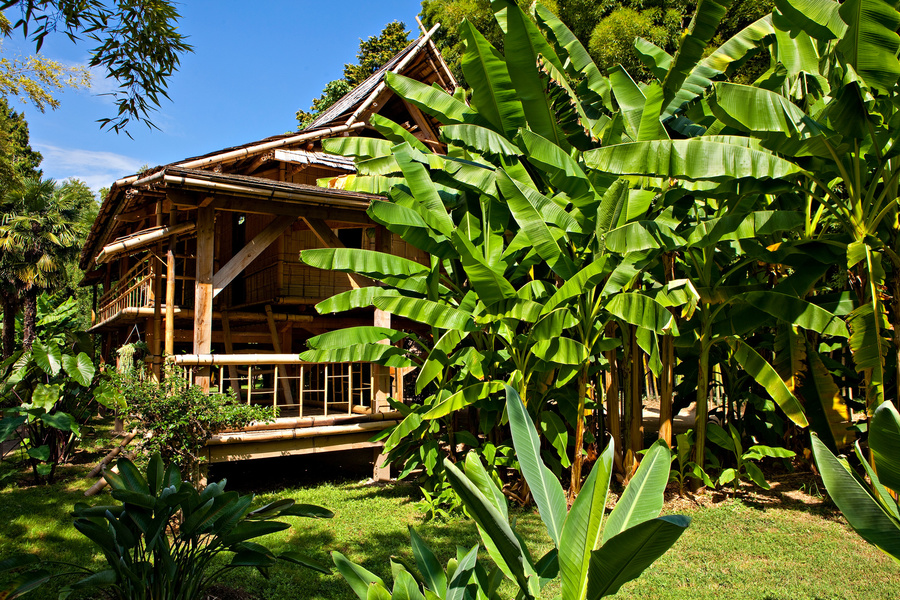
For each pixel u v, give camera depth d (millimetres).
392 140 8039
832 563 5297
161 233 7832
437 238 6871
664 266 7746
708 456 7676
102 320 15969
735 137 6039
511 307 6391
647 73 15625
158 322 10117
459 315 6637
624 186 6371
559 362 6305
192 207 7730
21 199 19984
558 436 6922
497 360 7211
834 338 8477
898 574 5047
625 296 6242
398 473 8875
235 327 13258
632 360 7902
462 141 6477
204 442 6535
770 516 6711
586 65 7719
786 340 7629
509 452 7156
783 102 5371
